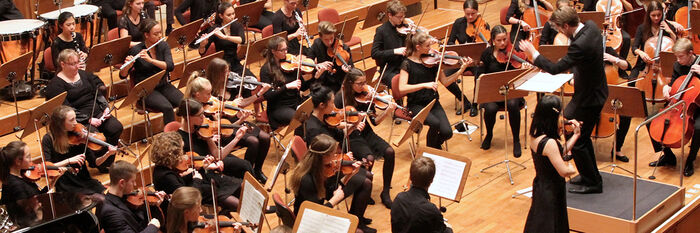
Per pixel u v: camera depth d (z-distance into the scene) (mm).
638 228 6547
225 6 9570
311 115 7332
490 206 7391
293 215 5738
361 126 7355
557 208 5945
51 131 6996
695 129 7699
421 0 13430
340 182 6508
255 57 9148
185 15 11320
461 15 13070
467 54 8688
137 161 6535
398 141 7297
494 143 8812
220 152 7008
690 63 7973
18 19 9727
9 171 6375
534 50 6945
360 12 12609
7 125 8438
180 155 6312
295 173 6281
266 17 10828
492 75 7809
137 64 8500
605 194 7043
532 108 9859
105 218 5766
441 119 8172
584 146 6965
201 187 6520
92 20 9797
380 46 9156
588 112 6898
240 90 8117
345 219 5465
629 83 9445
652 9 9586
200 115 6727
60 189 7020
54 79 7859
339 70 9133
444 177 6578
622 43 10656
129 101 7637
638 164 8180
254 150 7637
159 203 6113
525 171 8078
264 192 5805
